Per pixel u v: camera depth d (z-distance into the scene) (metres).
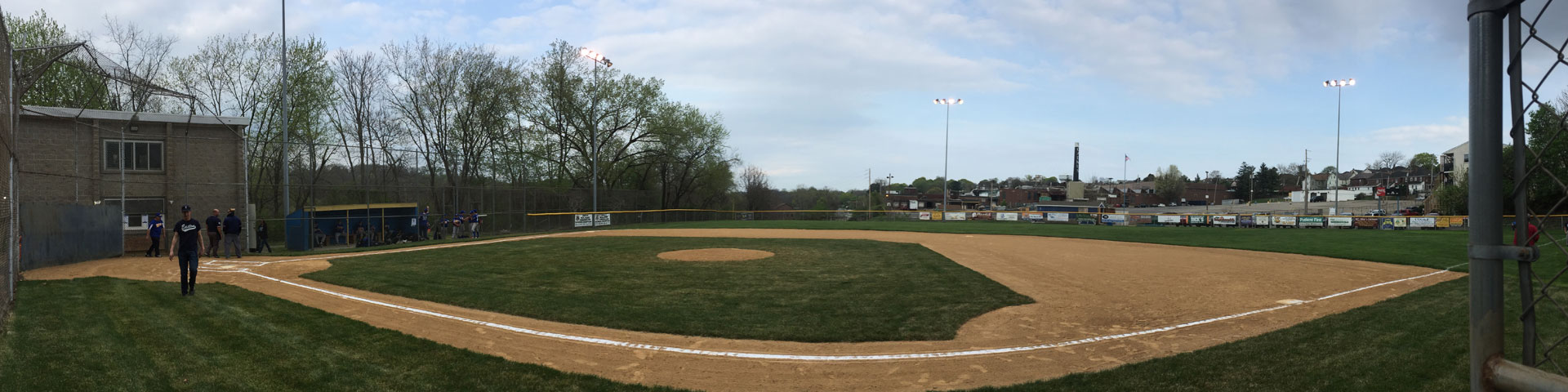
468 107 42.03
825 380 6.95
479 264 17.70
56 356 6.84
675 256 20.17
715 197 60.62
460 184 42.53
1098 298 12.22
